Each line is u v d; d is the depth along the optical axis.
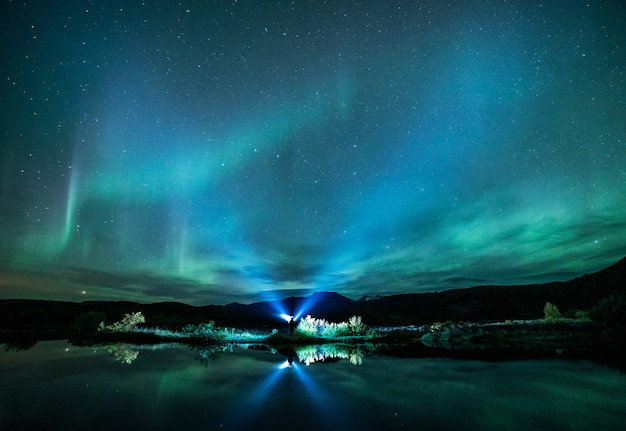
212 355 12.73
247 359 11.54
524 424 4.41
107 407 5.32
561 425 4.34
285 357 12.20
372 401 5.70
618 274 46.12
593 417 4.64
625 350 11.38
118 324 23.30
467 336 18.05
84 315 24.72
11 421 4.62
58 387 6.77
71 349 13.94
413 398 5.88
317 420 4.69
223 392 6.40
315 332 22.19
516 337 16.75
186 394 6.23
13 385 6.97
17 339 18.80
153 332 21.84
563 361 9.57
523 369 8.55
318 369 9.23
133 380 7.52
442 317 43.72
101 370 8.85
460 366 9.41
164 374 8.33
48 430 4.29
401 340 19.86
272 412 5.07
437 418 4.72
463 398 5.82
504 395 5.95
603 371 7.93
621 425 4.32
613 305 16.47
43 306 44.25
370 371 8.84
